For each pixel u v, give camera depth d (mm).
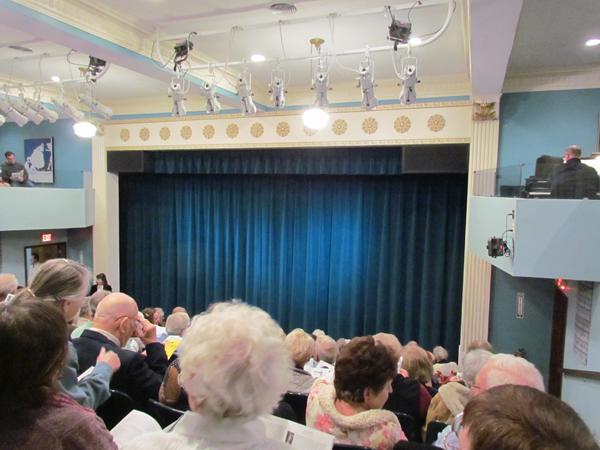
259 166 6703
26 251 7012
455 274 6191
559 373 4582
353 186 6617
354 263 6648
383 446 1361
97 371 1515
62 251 7512
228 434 816
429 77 5207
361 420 1381
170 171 7168
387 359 1452
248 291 7363
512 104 4984
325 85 3656
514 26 2768
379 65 4805
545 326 5000
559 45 4004
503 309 5156
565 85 4777
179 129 6691
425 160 5500
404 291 6500
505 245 3625
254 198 7215
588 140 4770
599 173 3639
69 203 6883
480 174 4902
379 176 6465
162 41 4078
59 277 1607
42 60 4887
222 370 805
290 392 2043
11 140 7742
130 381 1782
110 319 1854
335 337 6836
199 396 822
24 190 6305
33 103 5195
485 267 5164
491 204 4109
